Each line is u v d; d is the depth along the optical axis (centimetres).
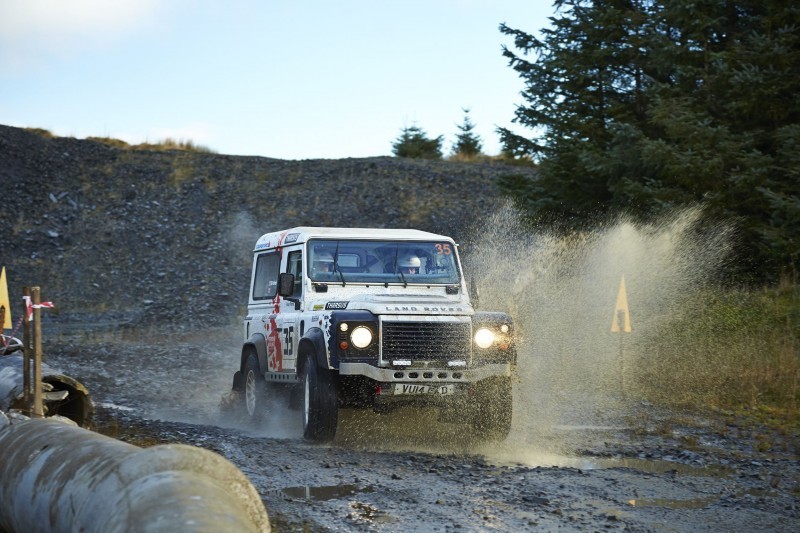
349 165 4403
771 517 626
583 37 2342
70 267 3300
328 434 901
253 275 1219
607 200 2248
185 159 4409
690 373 1434
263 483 711
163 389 1496
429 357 895
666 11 2086
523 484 721
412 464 802
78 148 4403
